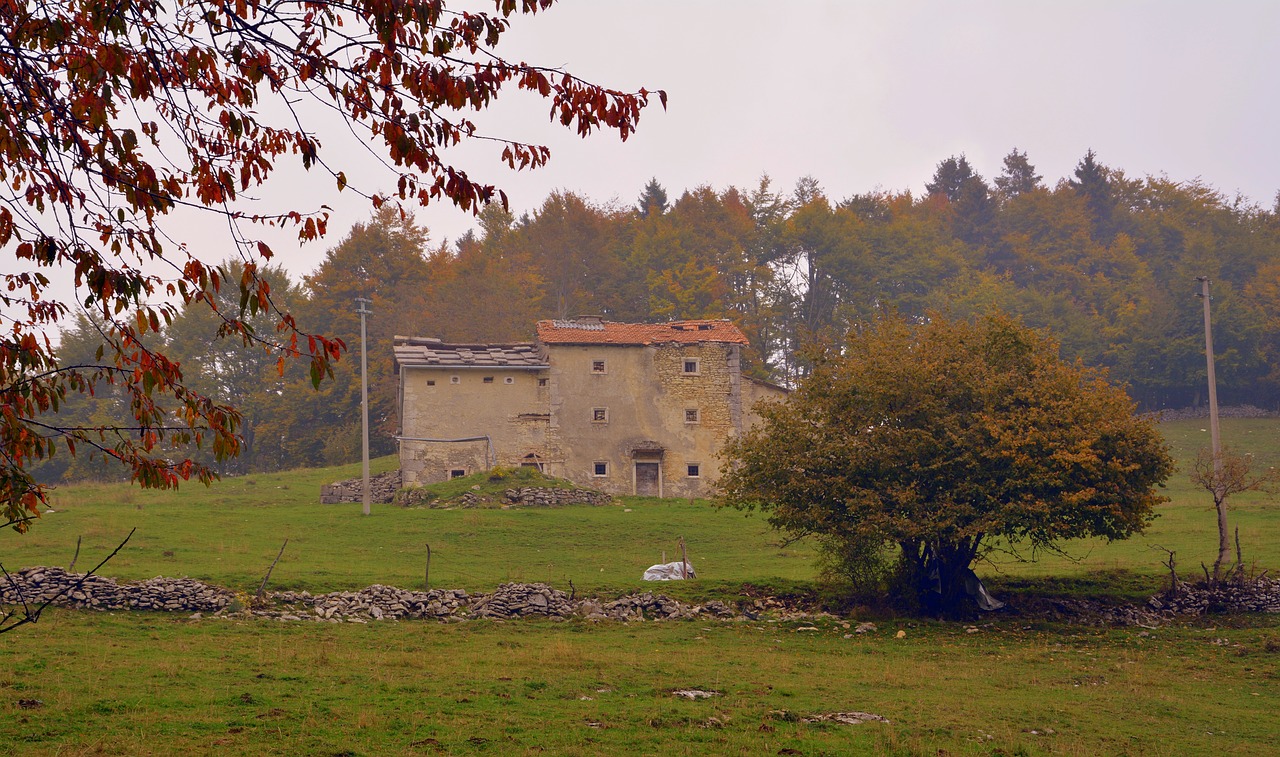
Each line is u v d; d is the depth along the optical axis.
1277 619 28.92
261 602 27.67
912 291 101.44
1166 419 95.81
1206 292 34.28
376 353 84.88
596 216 103.31
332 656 21.02
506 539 42.31
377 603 28.17
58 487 58.38
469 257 100.00
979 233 119.19
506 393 56.94
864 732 16.28
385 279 90.56
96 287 7.99
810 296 98.94
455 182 8.98
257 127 9.07
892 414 29.66
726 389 58.59
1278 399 97.31
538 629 26.75
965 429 28.83
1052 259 111.00
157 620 25.14
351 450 80.69
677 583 31.75
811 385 30.88
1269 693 21.34
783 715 17.08
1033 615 29.77
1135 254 114.12
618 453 57.25
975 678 21.97
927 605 30.08
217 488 58.34
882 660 23.75
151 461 8.33
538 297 91.81
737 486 30.55
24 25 8.31
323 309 88.12
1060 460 27.14
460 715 16.16
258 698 16.72
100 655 19.89
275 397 87.62
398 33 8.84
